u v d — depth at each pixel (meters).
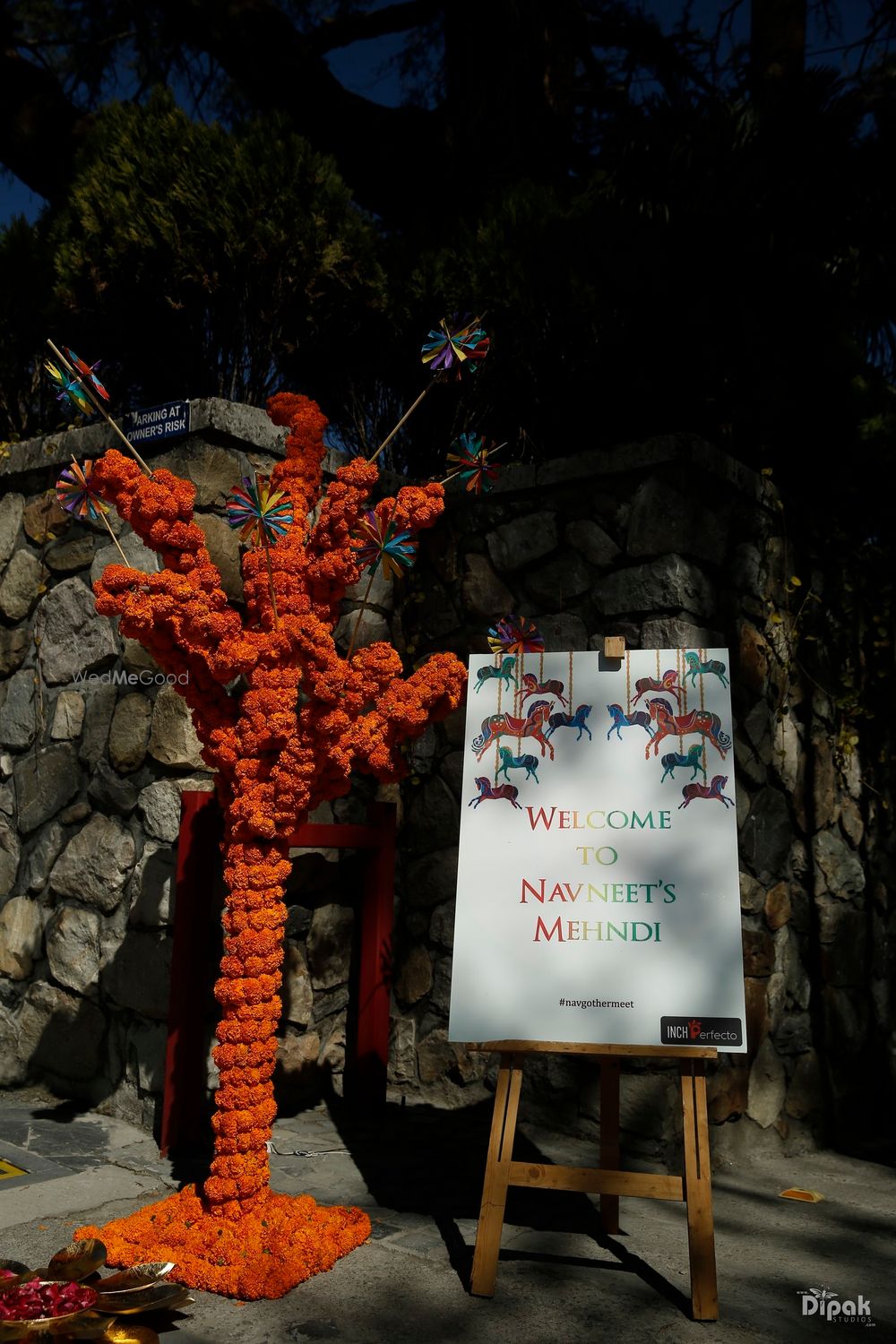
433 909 4.52
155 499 2.78
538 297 4.55
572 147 6.89
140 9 7.18
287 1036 4.20
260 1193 2.79
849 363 5.13
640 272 4.49
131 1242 2.71
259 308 4.60
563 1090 3.96
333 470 4.52
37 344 4.96
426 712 2.96
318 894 4.36
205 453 3.96
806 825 4.69
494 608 4.45
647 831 2.97
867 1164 4.25
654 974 2.82
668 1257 2.91
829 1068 4.63
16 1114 3.90
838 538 5.07
